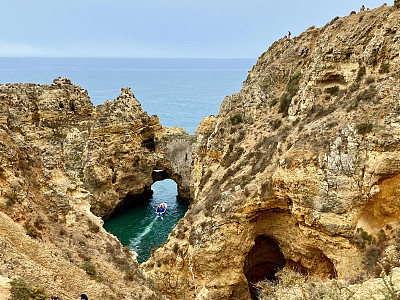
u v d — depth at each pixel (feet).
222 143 152.97
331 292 57.16
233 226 102.32
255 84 159.22
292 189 94.12
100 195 197.06
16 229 56.03
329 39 128.77
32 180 71.51
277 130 128.06
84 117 213.87
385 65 101.45
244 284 107.04
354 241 85.87
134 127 213.46
